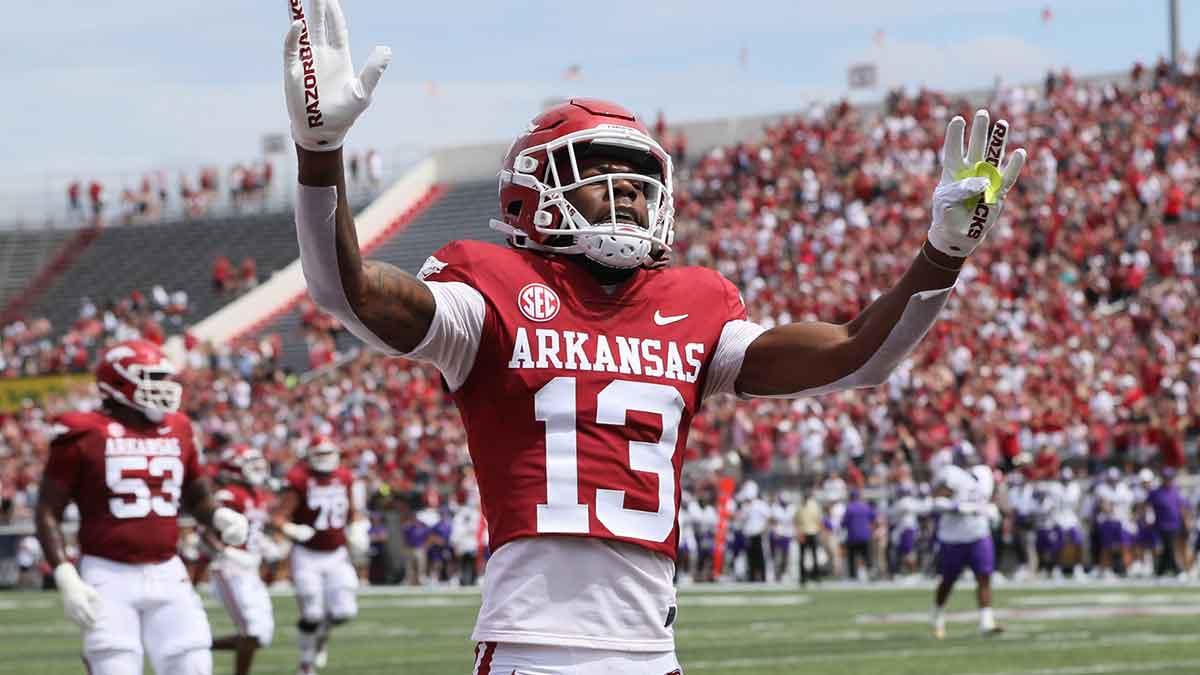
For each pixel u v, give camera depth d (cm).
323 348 5994
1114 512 3822
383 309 544
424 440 5016
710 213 6062
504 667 562
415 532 4531
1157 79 6041
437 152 7338
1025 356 4569
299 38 506
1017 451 4078
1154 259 4975
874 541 4153
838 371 588
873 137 6216
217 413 5512
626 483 571
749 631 2595
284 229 7206
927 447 4191
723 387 616
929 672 1909
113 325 6550
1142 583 3616
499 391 573
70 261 7369
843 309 5141
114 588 1223
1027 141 5772
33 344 6738
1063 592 3375
